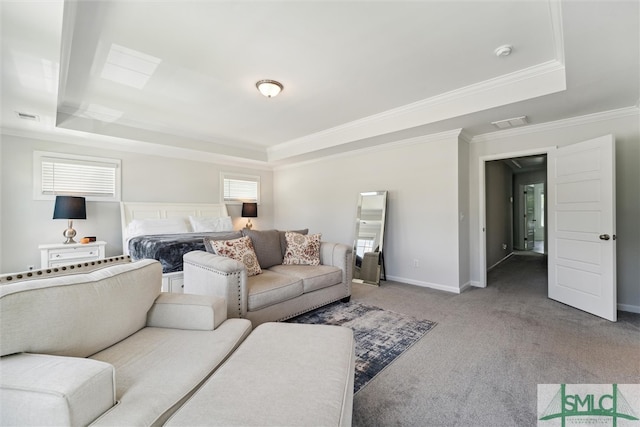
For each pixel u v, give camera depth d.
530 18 1.99
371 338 2.38
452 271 3.83
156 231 4.21
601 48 1.96
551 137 3.44
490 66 2.63
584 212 2.99
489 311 3.02
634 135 2.97
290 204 6.27
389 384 1.75
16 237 3.62
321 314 2.94
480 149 4.03
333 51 2.40
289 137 5.02
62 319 1.14
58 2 1.48
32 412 0.81
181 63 2.56
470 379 1.79
